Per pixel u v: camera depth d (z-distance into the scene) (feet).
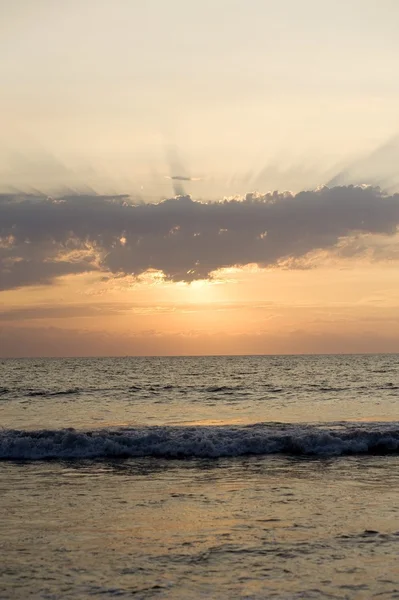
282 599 28.09
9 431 72.84
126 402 156.04
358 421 98.02
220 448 69.82
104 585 29.89
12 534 38.37
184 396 176.96
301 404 144.56
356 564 32.63
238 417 115.65
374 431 73.82
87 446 69.31
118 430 77.46
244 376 295.89
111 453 68.95
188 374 322.34
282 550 35.01
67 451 68.85
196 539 37.19
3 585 29.89
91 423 106.63
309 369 376.48
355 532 38.45
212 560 33.37
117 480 55.16
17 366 467.11
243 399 163.73
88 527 39.88
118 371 365.40
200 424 103.50
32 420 111.86
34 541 36.94
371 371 337.52
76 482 54.29
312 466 62.18
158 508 44.65
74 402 156.35
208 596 28.45
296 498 47.70
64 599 28.14
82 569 32.12
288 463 63.98
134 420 111.34
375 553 34.40
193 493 49.62
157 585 29.84
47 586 29.76
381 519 41.45
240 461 65.31
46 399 166.61
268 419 111.24
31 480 55.16
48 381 258.37
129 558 33.83
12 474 58.13
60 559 33.71
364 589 29.25
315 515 42.55
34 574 31.40
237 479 55.52
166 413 125.80
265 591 29.04
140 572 31.65
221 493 49.57
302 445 70.74
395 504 45.62
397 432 73.31
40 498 47.85
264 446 71.15
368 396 168.45
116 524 40.55
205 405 145.79
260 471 59.52
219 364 512.63
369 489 50.96
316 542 36.42
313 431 76.33
